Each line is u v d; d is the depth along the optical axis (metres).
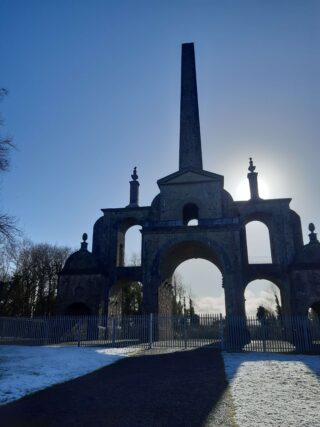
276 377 17.94
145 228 42.47
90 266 46.03
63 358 24.08
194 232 41.38
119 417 11.32
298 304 38.19
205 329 35.72
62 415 11.47
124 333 37.50
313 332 34.97
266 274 45.09
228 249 40.12
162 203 44.91
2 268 65.38
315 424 10.38
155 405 12.73
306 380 17.11
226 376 18.33
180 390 15.08
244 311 37.94
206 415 11.47
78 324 38.62
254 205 48.12
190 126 51.59
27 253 76.25
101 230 51.59
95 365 21.52
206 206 44.03
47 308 74.25
